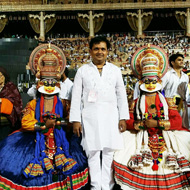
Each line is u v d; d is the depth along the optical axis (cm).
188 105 506
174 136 349
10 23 3481
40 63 374
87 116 328
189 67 2319
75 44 3011
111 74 340
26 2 3106
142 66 378
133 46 2822
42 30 3064
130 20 3098
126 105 339
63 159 318
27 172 303
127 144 350
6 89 398
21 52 1689
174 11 3120
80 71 341
